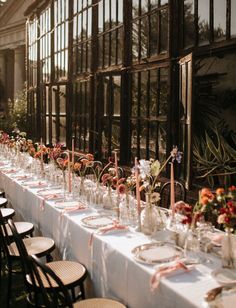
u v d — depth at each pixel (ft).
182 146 16.06
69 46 27.32
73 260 10.89
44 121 32.91
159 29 17.52
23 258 9.29
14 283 12.96
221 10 14.48
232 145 14.76
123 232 9.84
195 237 8.39
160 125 17.87
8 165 22.34
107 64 22.59
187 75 14.64
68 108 27.89
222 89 15.11
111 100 21.71
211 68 15.44
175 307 6.68
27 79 39.63
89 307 8.16
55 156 17.28
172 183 9.35
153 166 9.87
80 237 10.32
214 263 7.86
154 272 7.34
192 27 15.97
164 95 17.48
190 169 14.15
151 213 9.81
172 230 9.00
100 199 12.76
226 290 6.57
